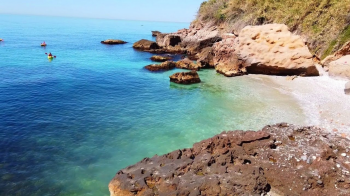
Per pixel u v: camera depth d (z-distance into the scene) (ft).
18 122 50.93
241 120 52.49
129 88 75.82
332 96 62.80
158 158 33.01
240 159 31.09
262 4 123.65
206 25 156.25
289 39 85.61
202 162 30.12
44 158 39.68
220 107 60.03
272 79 82.43
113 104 62.69
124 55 135.74
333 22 86.99
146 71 98.02
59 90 71.51
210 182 26.14
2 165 37.42
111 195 28.66
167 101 65.16
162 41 171.32
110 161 39.52
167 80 85.20
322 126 47.16
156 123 52.39
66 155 40.75
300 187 26.71
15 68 95.09
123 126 51.06
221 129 49.11
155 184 27.86
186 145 43.93
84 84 78.28
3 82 76.33
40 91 69.87
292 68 82.12
